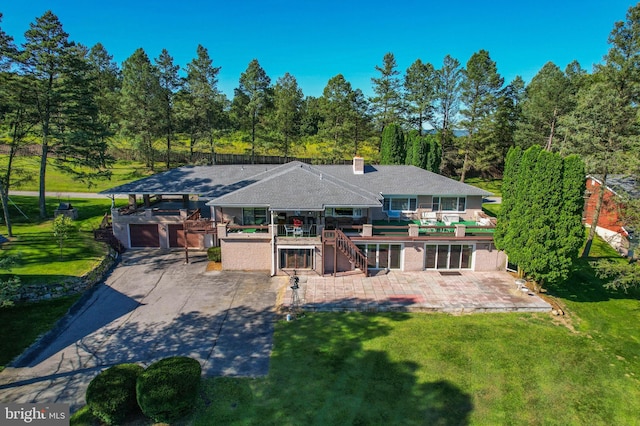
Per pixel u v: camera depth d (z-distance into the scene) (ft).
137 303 68.85
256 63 202.49
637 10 93.91
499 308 67.67
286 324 62.08
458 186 102.73
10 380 47.70
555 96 169.68
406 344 56.34
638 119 84.23
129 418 41.32
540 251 69.62
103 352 53.98
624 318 67.72
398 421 41.65
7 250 84.48
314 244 81.10
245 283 77.97
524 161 71.31
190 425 40.42
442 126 195.00
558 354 55.21
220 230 82.79
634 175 80.89
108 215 108.06
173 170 114.42
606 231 111.55
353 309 67.10
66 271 75.05
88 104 114.83
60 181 166.40
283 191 84.79
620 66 98.27
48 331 59.26
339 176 108.88
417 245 83.76
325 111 226.38
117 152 207.92
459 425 41.45
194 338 57.72
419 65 186.80
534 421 42.55
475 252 84.23
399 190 100.32
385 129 160.45
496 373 50.34
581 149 103.35
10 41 100.17
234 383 47.14
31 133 116.16
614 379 50.37
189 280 79.36
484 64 169.78
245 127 217.36
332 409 43.11
